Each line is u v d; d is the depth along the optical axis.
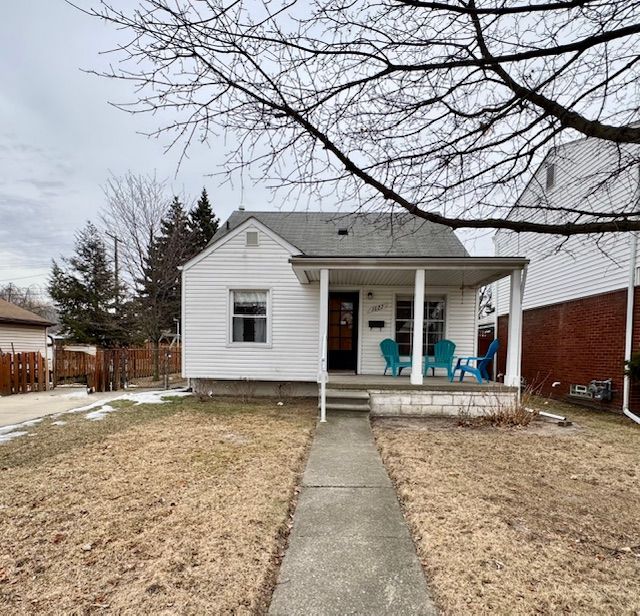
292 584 2.36
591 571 2.51
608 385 8.34
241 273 9.40
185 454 4.79
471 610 2.12
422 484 3.88
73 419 6.89
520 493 3.75
